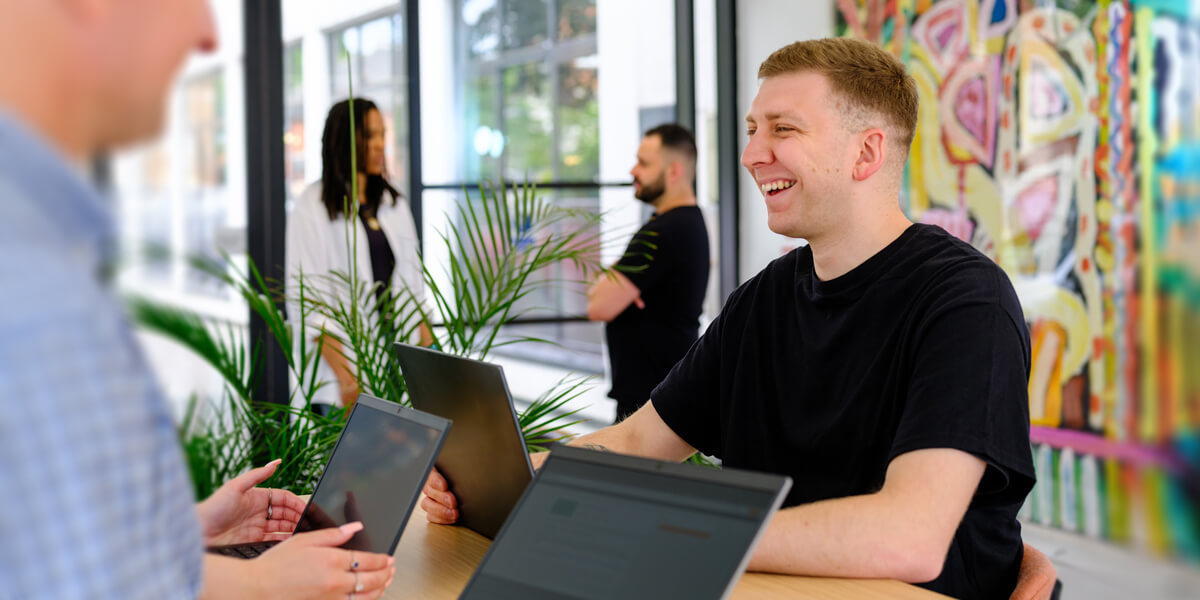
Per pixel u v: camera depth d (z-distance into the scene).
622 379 3.55
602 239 4.81
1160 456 3.20
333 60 4.16
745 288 1.79
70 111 0.55
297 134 4.05
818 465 1.61
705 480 1.02
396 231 3.39
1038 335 3.63
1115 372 3.33
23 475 0.50
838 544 1.23
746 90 5.06
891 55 1.62
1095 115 3.39
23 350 0.50
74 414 0.51
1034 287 3.64
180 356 3.63
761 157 1.61
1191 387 3.11
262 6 4.00
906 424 1.37
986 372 1.36
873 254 1.59
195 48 0.62
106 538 0.53
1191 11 3.09
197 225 3.83
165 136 0.62
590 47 4.80
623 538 1.04
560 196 4.75
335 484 1.36
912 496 1.28
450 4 4.43
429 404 1.55
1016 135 3.69
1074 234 3.48
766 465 1.68
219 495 1.42
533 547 1.11
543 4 4.69
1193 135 3.09
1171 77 3.15
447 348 3.41
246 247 3.95
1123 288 3.31
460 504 1.52
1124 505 3.30
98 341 0.53
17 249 0.50
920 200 4.11
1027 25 3.63
